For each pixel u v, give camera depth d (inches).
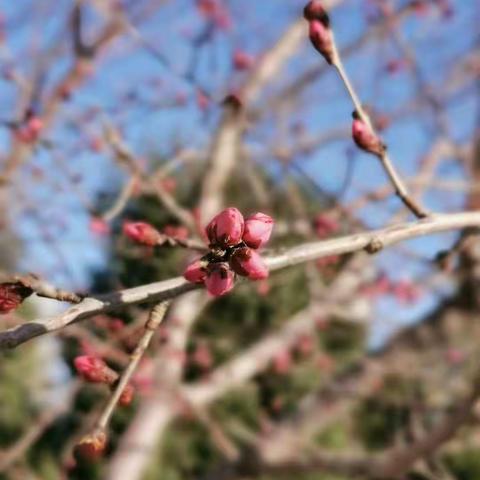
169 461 55.9
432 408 32.2
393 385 35.9
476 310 34.0
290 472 30.5
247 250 13.0
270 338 35.4
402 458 26.3
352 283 35.4
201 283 13.3
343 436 56.1
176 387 30.1
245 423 51.3
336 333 53.2
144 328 13.2
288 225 28.4
